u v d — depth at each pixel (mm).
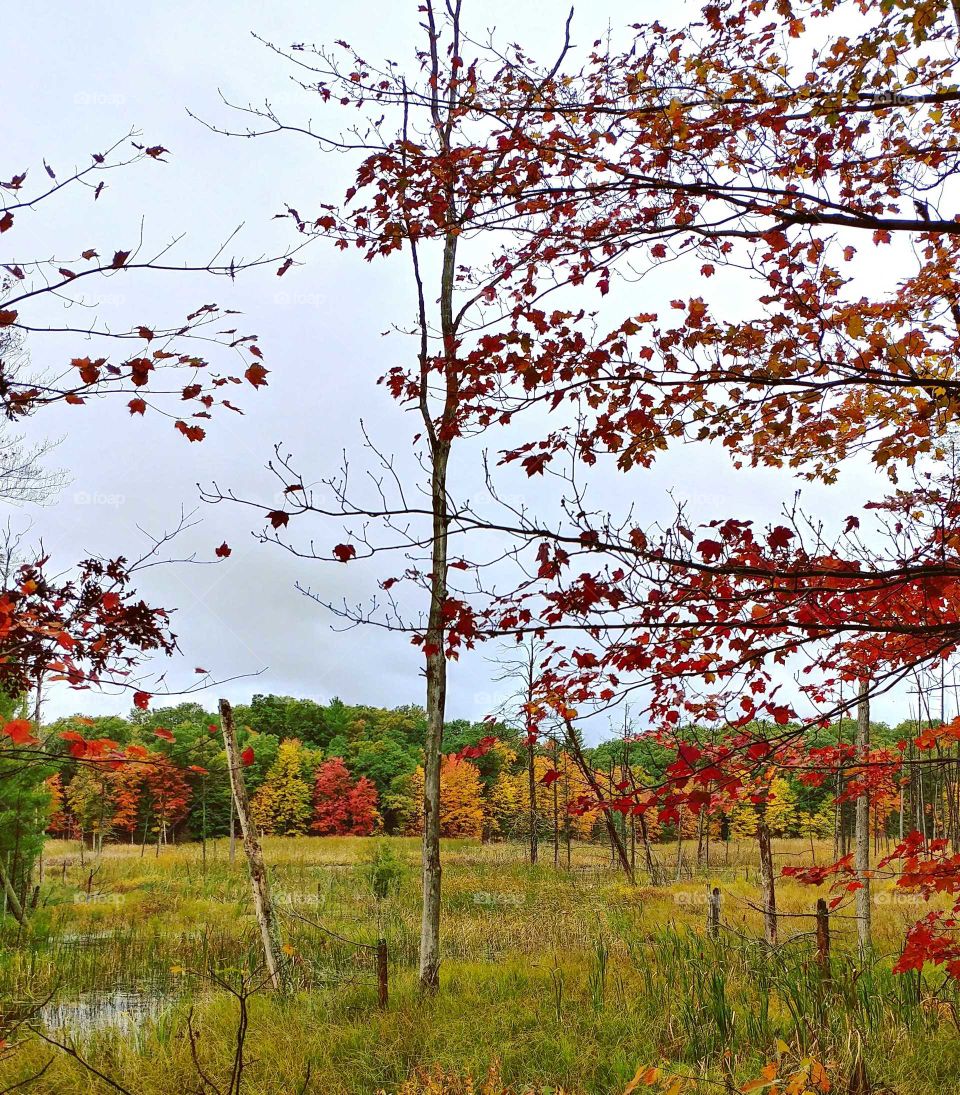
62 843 41719
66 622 3492
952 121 3383
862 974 6770
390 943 10773
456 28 5848
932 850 3834
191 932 12617
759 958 7957
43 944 11148
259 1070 5988
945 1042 5770
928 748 4074
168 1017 7328
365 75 3895
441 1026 6773
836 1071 4773
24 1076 5719
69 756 3096
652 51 3430
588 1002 7418
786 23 3174
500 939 11406
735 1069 5250
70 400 2625
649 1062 5855
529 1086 5602
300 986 8367
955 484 3971
